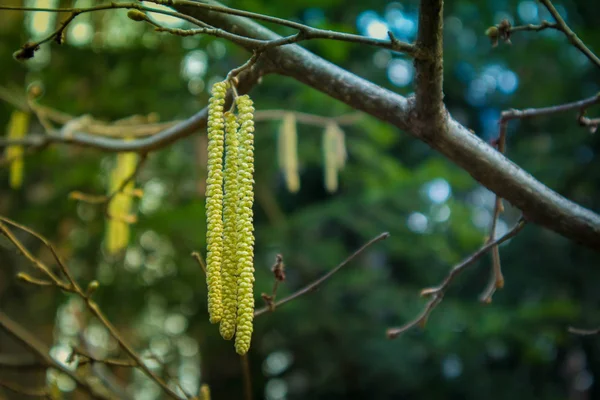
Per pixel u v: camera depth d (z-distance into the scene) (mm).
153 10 1754
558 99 11031
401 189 8648
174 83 7309
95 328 9242
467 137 2334
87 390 3521
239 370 10172
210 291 1616
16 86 6734
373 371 9656
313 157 8359
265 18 1800
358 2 10047
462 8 11109
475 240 8969
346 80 2410
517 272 11047
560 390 11023
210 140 1683
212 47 6734
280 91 8562
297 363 10266
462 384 10336
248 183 1674
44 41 1893
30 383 6281
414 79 2193
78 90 7352
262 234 8828
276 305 2609
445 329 9391
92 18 7078
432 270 11039
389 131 7770
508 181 2383
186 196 8375
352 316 9875
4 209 7449
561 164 10484
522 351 9578
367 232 9227
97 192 7266
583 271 10727
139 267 8125
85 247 7590
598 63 2246
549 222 2432
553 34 10742
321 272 9531
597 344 10469
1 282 7145
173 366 10969
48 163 6961
